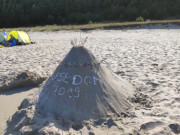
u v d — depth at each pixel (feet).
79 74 5.93
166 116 5.56
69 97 5.62
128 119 5.44
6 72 10.57
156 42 18.80
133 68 10.45
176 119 5.41
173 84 7.98
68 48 17.33
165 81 8.32
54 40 23.72
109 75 6.58
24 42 21.20
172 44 17.26
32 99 6.13
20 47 19.45
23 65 11.95
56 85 5.96
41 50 16.84
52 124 4.90
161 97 6.88
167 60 11.83
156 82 8.23
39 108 5.62
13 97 7.77
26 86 8.73
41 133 4.64
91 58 6.32
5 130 5.44
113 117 5.46
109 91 5.96
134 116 5.56
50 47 18.29
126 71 10.02
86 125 5.13
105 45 18.15
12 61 13.09
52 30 36.09
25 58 13.85
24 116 5.37
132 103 6.26
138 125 5.12
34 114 5.35
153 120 5.29
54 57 13.79
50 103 5.66
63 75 6.04
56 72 6.29
